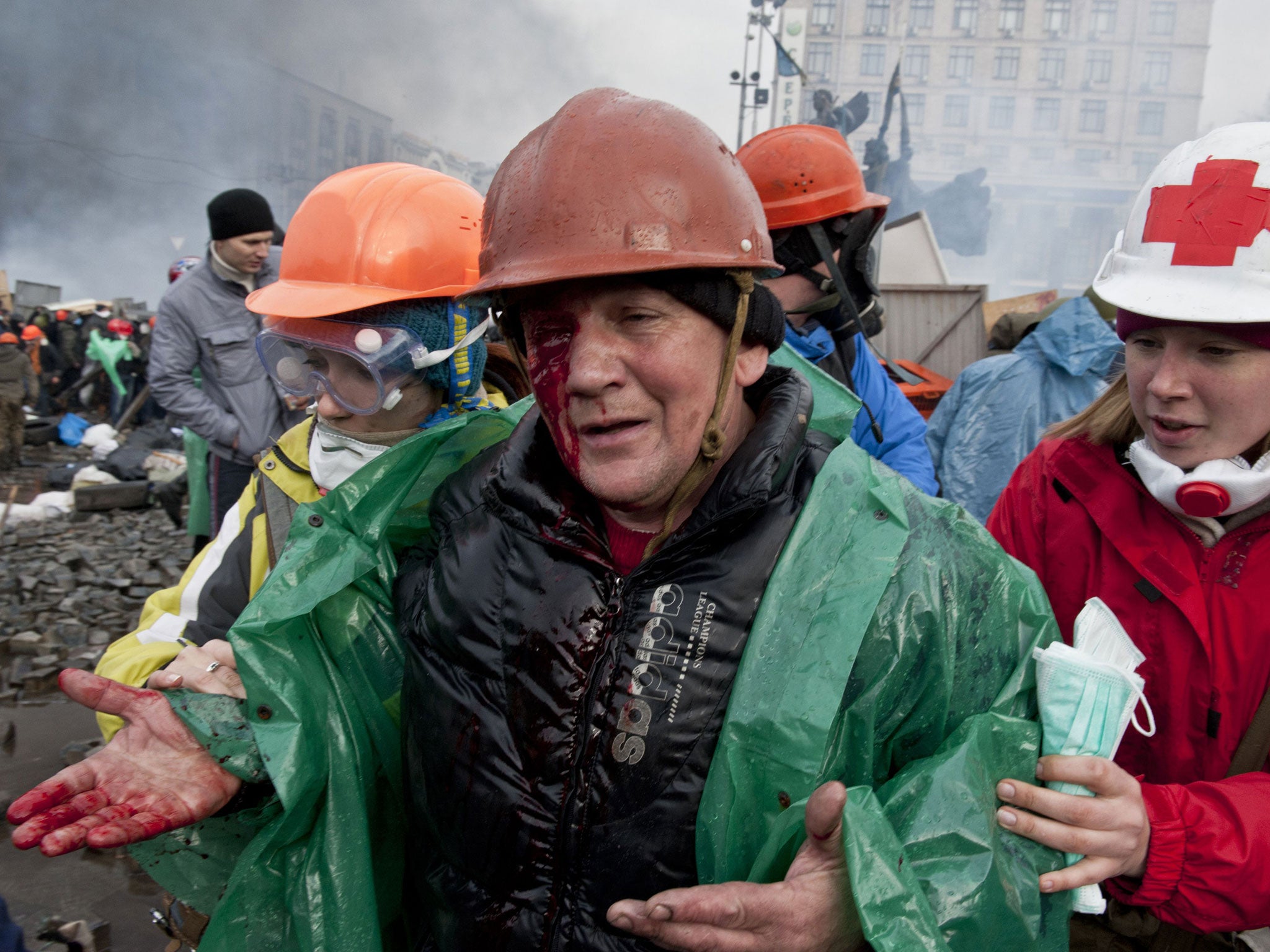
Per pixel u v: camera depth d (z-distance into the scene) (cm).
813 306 253
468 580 110
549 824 102
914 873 95
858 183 259
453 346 159
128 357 1427
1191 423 131
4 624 532
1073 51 4791
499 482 110
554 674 103
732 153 103
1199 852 114
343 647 128
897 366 576
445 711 110
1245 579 137
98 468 920
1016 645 110
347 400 152
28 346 1543
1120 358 295
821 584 101
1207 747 141
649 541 108
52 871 307
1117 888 123
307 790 116
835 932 89
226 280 368
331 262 153
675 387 94
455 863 110
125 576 627
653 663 100
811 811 88
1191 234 126
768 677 98
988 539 109
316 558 125
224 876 127
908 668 101
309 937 116
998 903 97
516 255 96
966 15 4809
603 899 100
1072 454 157
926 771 101
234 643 115
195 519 410
